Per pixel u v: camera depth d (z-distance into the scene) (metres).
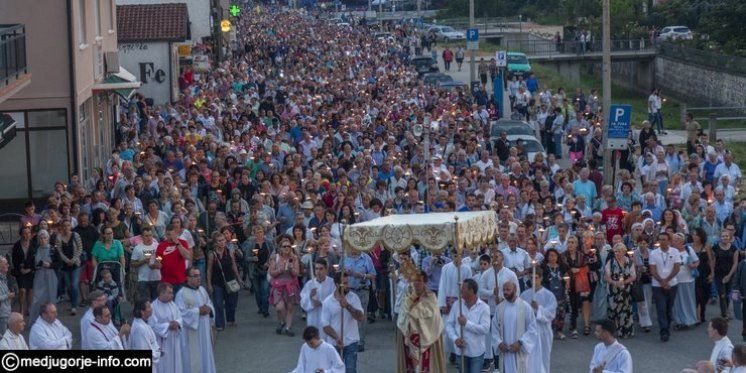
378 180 32.97
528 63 90.06
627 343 25.06
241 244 29.31
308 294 22.14
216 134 45.16
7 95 29.31
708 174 36.94
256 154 37.56
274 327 26.33
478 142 41.31
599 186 35.75
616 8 106.31
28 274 26.22
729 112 73.81
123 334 19.62
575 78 101.69
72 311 26.77
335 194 31.75
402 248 19.14
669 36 99.31
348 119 47.31
